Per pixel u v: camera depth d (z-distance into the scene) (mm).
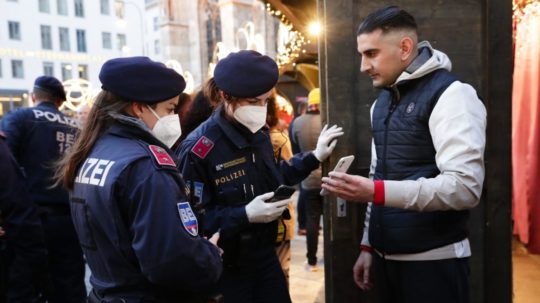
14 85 23641
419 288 1463
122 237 1131
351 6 1851
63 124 2832
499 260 1829
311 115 4059
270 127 2576
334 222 1930
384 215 1509
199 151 1697
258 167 1798
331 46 1875
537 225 3652
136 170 1136
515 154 3955
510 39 1784
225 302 1710
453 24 1828
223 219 1637
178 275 1112
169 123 1309
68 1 25797
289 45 7047
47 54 24672
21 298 2244
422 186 1293
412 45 1418
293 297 3287
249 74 1642
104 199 1121
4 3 23172
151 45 31625
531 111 3625
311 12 5391
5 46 23281
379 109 1584
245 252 1694
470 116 1307
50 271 2746
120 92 1206
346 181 1355
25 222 2207
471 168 1269
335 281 1943
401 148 1445
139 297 1159
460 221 1463
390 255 1529
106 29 27734
